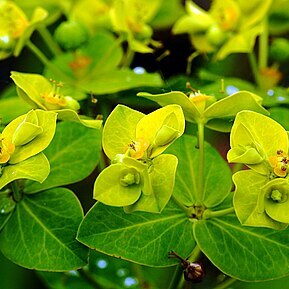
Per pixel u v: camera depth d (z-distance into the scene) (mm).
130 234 192
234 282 239
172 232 195
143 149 183
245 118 185
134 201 180
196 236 194
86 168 218
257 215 179
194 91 214
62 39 266
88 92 255
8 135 189
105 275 265
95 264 265
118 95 263
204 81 271
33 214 205
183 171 214
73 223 202
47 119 189
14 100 255
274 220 179
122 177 181
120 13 262
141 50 264
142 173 179
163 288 268
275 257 193
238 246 194
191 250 195
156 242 193
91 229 190
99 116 223
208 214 198
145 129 187
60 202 206
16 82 209
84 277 257
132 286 264
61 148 221
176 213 198
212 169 216
